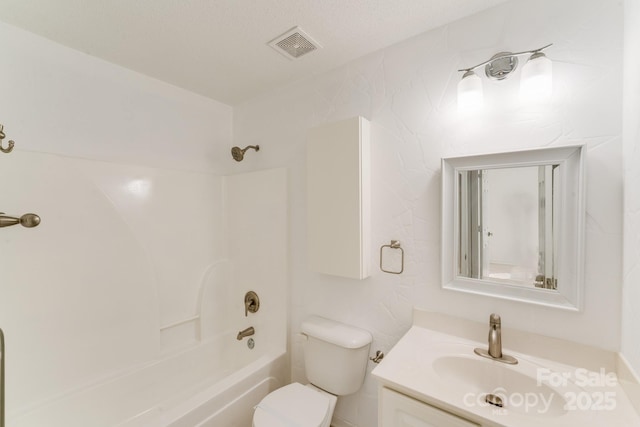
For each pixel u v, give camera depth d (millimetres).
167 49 1466
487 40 1170
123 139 1658
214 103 2135
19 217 1287
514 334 1108
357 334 1461
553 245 1033
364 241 1436
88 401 1441
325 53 1501
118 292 1597
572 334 1008
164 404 1724
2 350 745
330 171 1509
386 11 1187
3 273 1252
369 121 1494
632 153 851
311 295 1751
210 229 2125
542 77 989
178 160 1932
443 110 1272
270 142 1976
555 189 1024
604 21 953
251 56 1531
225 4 1139
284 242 1857
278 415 1292
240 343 2090
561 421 758
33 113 1347
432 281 1308
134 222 1691
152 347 1732
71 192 1439
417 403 912
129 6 1146
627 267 883
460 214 1218
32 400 1309
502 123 1128
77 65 1478
